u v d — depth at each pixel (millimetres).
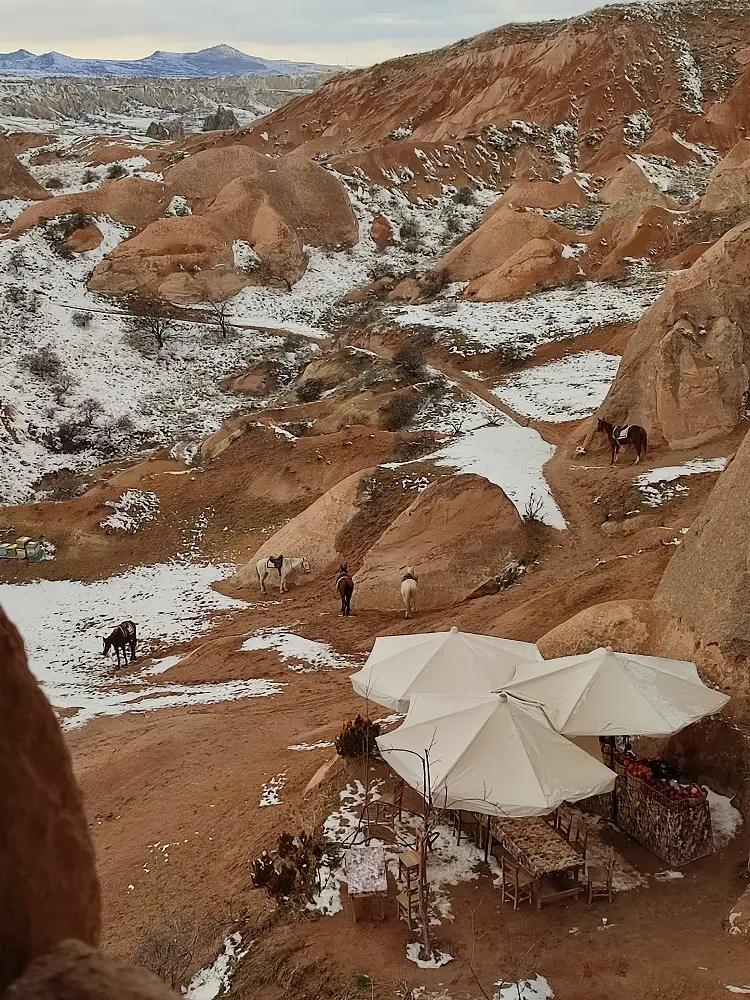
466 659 15422
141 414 56344
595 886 11734
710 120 106562
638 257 65312
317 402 49438
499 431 39969
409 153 98188
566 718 13008
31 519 39062
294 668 24734
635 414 35156
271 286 75125
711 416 33375
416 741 12602
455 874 12445
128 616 31812
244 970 11211
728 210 66562
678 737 14336
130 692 25281
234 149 88875
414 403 44531
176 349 63969
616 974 10312
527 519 29969
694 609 15516
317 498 38156
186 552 36688
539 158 105062
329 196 84750
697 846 12391
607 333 52844
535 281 63531
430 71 133000
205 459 44281
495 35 132750
